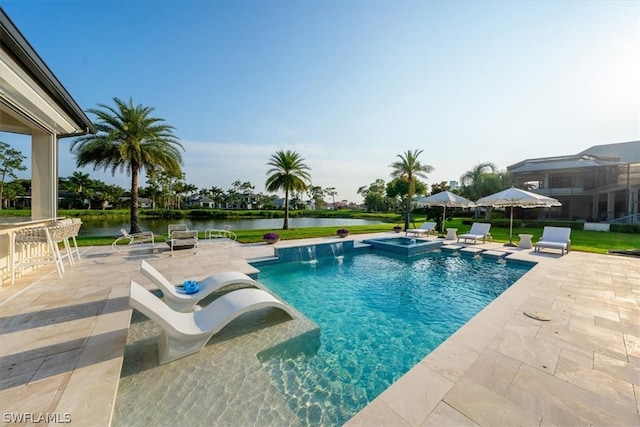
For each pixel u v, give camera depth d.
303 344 3.39
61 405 1.87
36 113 4.91
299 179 18.70
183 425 1.95
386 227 20.00
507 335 3.08
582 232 16.78
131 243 9.43
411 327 4.07
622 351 2.74
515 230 18.22
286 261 8.13
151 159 13.55
